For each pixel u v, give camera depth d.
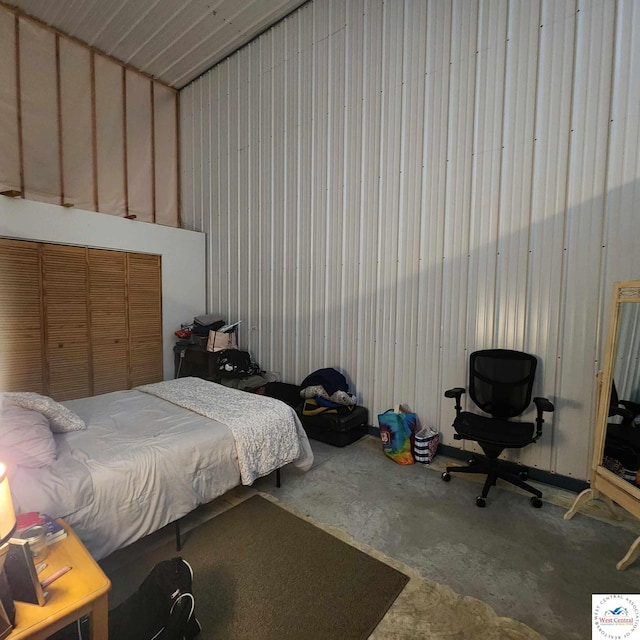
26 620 0.93
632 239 2.29
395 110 3.24
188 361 4.71
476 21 2.79
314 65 3.78
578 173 2.45
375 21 3.32
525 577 1.75
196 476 1.98
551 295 2.58
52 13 3.95
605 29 2.32
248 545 1.96
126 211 4.92
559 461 2.61
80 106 4.45
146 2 3.77
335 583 1.70
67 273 4.02
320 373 3.60
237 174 4.67
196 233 5.12
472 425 2.50
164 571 1.36
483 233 2.83
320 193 3.82
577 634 1.46
